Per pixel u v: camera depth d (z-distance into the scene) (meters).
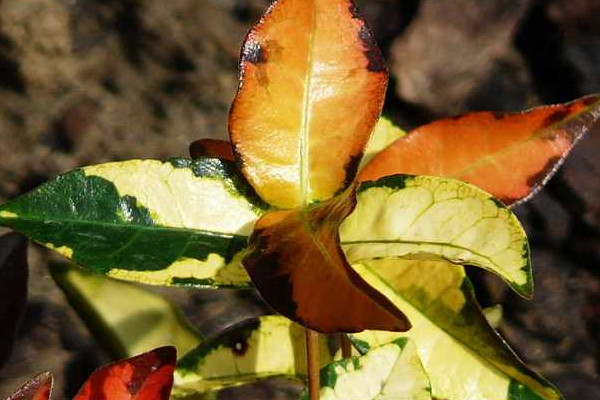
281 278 0.32
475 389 0.39
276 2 0.34
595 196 0.71
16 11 0.74
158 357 0.34
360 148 0.35
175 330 0.51
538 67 0.72
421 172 0.38
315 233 0.33
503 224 0.34
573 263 0.73
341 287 0.31
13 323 0.47
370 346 0.39
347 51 0.34
